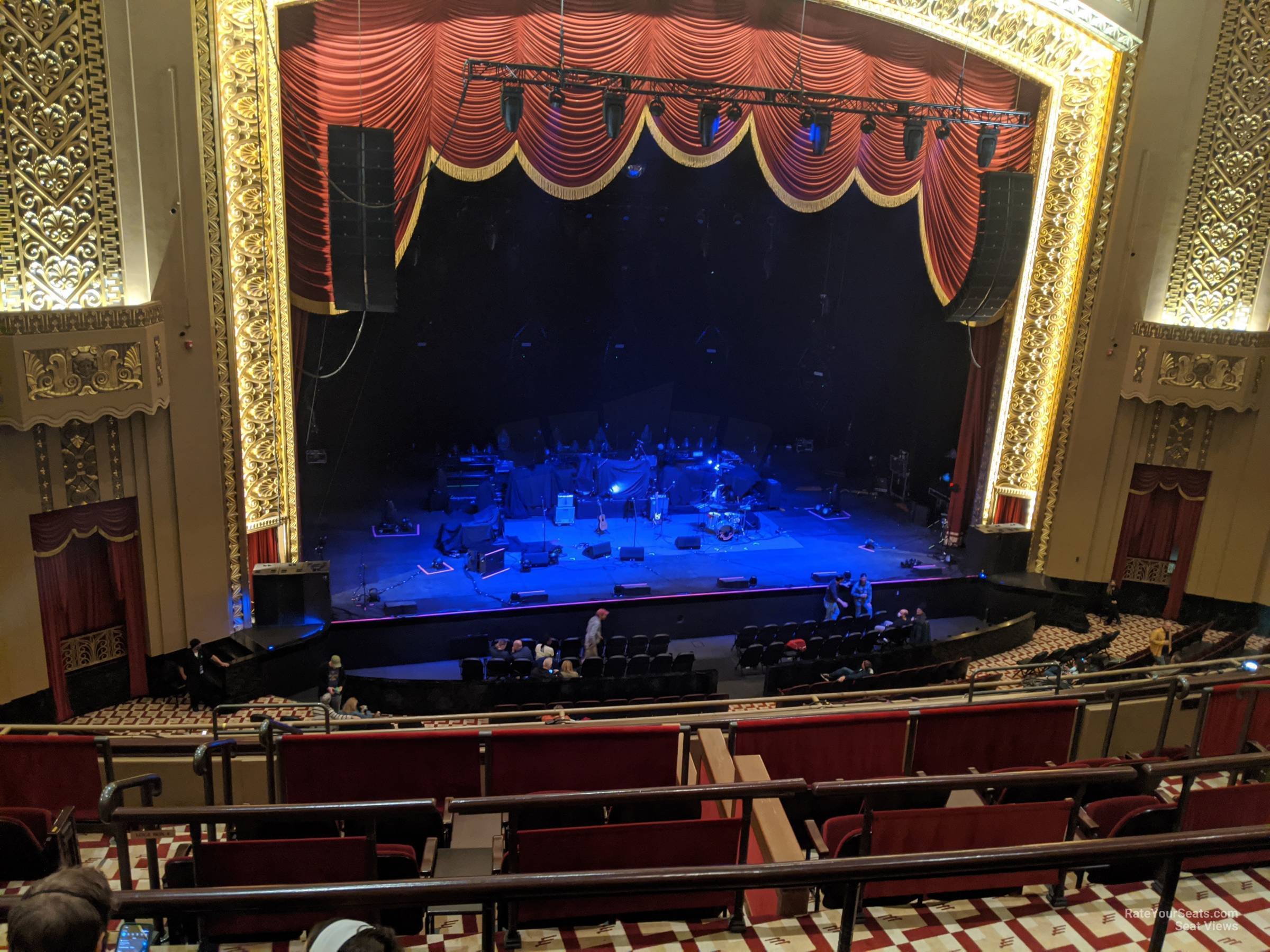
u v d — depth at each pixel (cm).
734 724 716
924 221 1819
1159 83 1647
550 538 2138
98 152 1233
